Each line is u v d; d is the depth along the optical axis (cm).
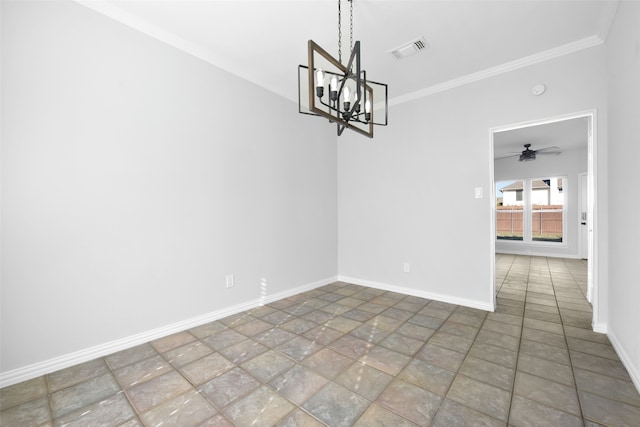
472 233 318
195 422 146
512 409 153
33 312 187
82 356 205
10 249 179
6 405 160
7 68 178
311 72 149
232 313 297
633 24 180
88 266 208
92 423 147
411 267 364
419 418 147
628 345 187
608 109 238
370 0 205
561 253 664
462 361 203
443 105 336
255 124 323
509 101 294
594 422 143
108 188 217
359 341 235
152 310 241
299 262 376
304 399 163
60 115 197
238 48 270
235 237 303
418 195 356
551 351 215
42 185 190
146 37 238
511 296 358
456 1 207
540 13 219
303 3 211
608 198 238
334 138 432
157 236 244
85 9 207
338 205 436
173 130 255
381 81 330
